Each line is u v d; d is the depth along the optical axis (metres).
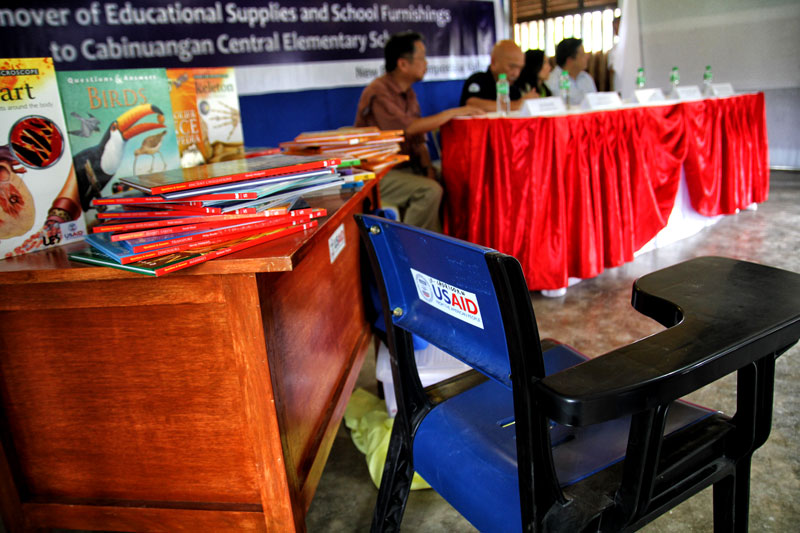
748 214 4.48
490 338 0.84
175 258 0.88
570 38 4.81
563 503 0.82
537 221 2.98
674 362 0.72
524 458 0.79
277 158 1.39
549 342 1.33
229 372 1.00
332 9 4.34
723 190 4.17
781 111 5.94
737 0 5.77
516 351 0.74
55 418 1.09
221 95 1.62
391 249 0.99
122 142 1.21
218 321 0.97
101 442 1.09
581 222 3.06
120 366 1.03
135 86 1.23
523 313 0.73
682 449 0.91
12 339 1.05
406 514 1.54
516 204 3.01
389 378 1.80
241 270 0.89
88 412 1.08
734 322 0.81
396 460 1.19
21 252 1.04
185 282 0.95
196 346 1.00
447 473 1.01
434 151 5.16
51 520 1.15
